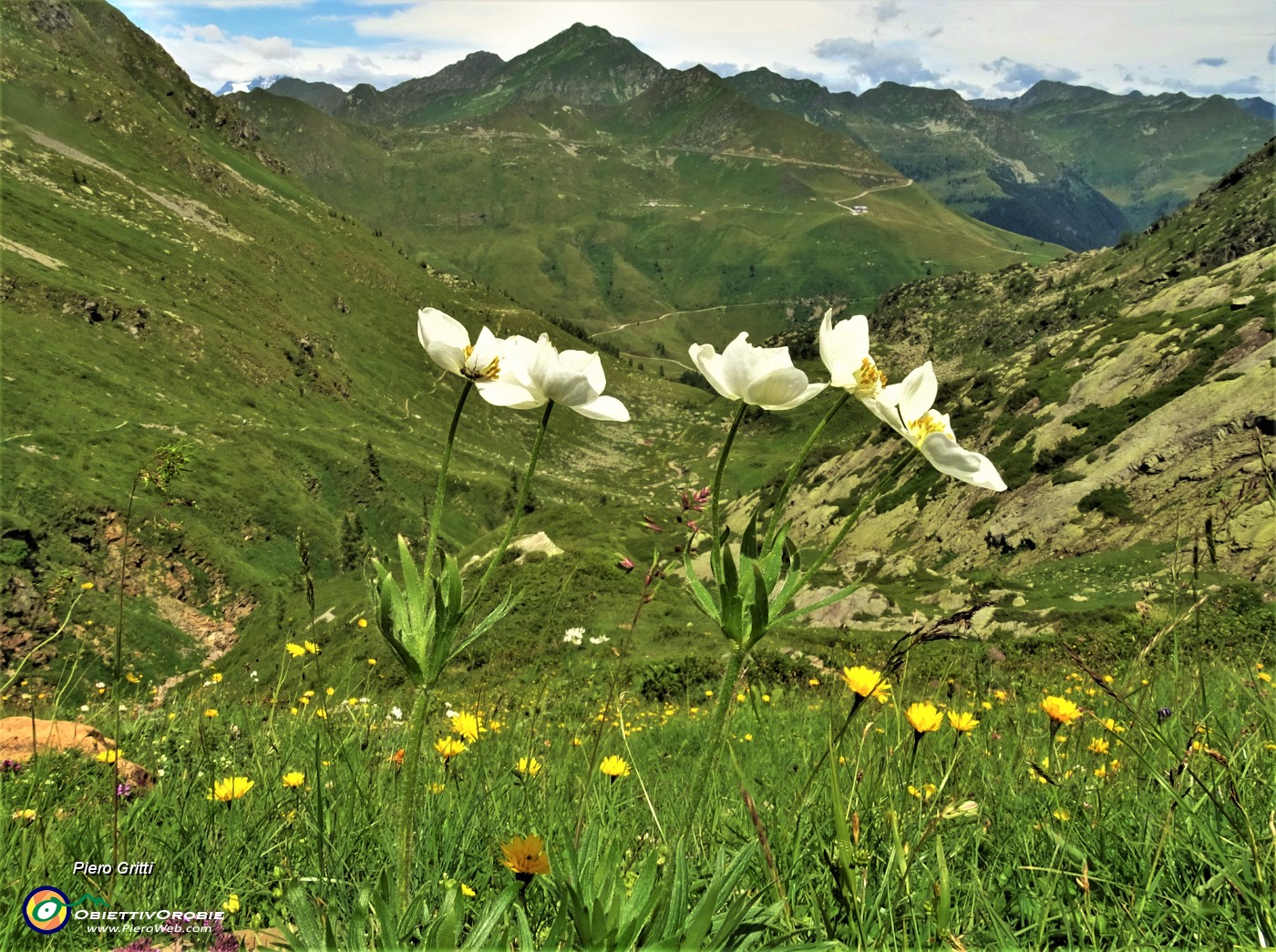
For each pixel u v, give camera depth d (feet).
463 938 5.95
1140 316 240.12
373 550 5.65
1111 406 192.54
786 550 5.78
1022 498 181.27
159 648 268.82
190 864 7.98
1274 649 14.58
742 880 6.39
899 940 5.84
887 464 241.76
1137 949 5.55
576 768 11.11
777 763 11.41
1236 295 216.54
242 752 13.58
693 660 44.78
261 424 566.77
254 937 6.67
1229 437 146.51
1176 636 9.30
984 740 12.13
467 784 10.05
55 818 9.09
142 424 479.82
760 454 638.94
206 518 424.46
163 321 625.41
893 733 9.78
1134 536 147.13
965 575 145.28
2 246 609.01
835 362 6.14
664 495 584.81
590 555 97.45
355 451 570.05
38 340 522.06
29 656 10.74
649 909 5.04
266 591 386.11
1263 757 8.78
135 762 13.32
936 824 6.56
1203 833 6.77
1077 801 8.37
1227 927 5.98
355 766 10.17
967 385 275.80
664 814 8.93
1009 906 6.88
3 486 358.64
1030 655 36.52
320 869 6.70
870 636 42.39
